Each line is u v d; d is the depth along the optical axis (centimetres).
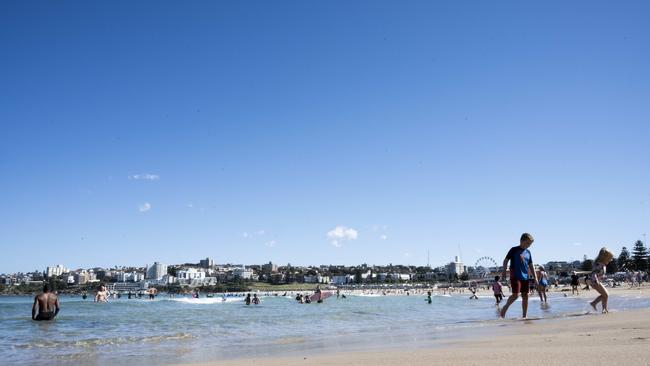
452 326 1223
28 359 892
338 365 574
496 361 521
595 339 685
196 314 2981
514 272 1292
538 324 1051
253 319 2319
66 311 3694
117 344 1163
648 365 444
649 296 3209
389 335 1088
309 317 2405
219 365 655
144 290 19262
